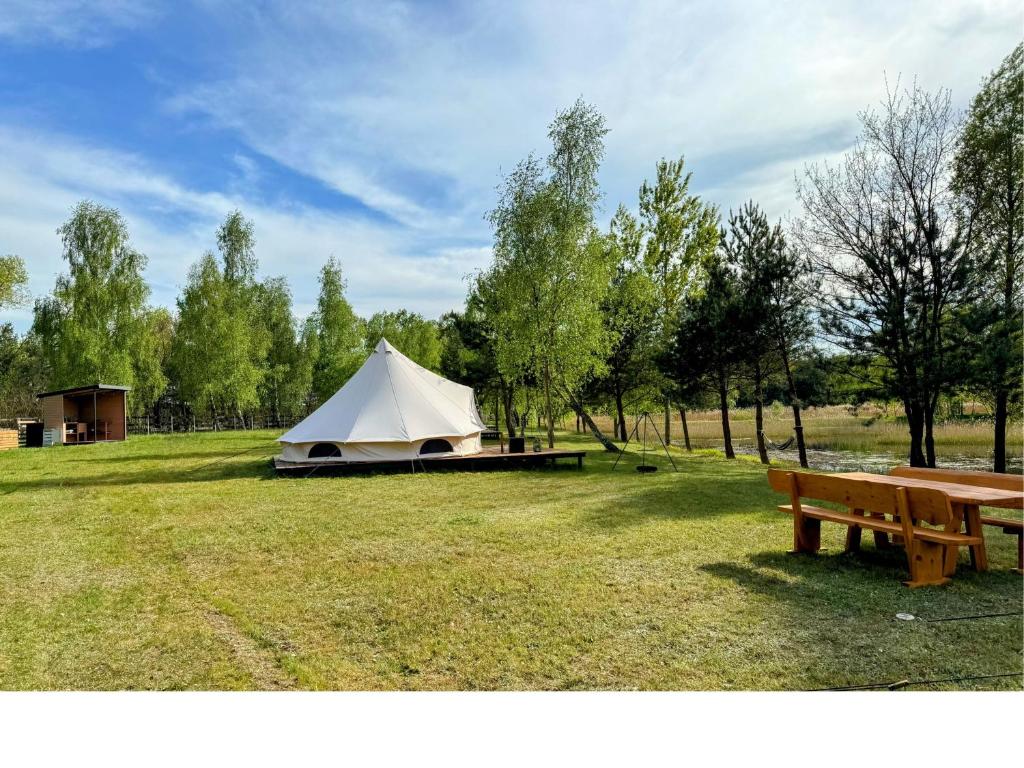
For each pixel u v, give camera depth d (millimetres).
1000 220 10289
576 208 13180
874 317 10773
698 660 2898
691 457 14680
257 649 3178
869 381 11016
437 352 28422
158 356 32500
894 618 3352
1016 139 10062
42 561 4949
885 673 2738
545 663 2922
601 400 20250
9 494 8586
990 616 3359
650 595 3807
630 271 17891
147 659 3082
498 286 14031
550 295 13367
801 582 4039
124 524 6402
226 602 3854
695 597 3754
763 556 4727
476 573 4375
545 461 12242
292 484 9289
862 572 4266
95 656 3123
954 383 9602
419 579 4266
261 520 6484
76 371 24438
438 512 6840
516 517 6469
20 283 19703
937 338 10148
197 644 3246
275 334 35719
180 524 6344
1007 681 2662
